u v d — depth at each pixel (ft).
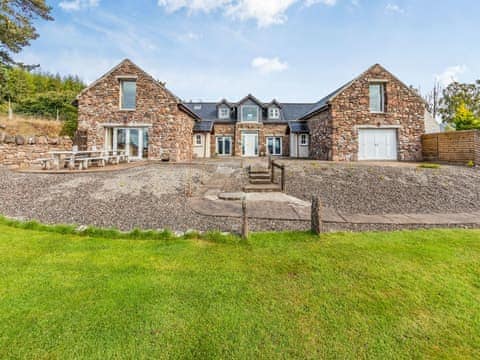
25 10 54.75
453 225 18.39
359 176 33.88
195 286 10.01
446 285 10.04
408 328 7.77
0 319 7.97
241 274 10.95
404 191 27.89
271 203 23.56
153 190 26.22
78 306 8.67
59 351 6.81
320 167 39.83
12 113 81.97
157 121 51.85
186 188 27.89
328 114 55.62
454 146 45.70
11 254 12.73
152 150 52.08
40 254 12.82
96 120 51.62
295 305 8.86
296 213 20.45
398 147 53.78
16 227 16.93
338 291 9.70
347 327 7.81
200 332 7.55
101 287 9.87
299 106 94.17
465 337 7.42
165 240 15.02
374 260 12.12
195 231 15.93
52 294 9.36
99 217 19.24
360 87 53.42
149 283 10.19
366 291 9.69
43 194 24.11
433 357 6.75
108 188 26.20
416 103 53.98
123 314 8.29
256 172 35.01
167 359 6.59
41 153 42.80
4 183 27.20
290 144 80.07
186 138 60.75
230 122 83.05
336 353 6.84
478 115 100.73
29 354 6.71
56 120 88.89
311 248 13.61
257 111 82.43
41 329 7.57
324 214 20.97
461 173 35.17
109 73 51.67
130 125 51.78
